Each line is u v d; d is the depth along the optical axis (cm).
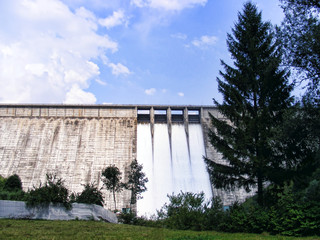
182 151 9738
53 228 2792
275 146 3428
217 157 9562
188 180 9138
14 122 9981
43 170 8931
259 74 3644
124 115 10269
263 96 3575
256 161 3253
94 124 10025
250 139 3412
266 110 3359
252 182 3588
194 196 3662
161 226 3366
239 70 3772
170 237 2467
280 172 3241
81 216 3841
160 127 10250
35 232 2495
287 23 3356
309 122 3459
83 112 10250
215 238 2406
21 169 8931
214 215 3216
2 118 10069
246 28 3866
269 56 3662
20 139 9619
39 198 3562
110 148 9519
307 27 3262
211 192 8869
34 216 3484
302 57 3281
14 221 3134
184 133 10138
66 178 8788
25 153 9294
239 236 2555
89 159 9231
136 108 10350
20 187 6519
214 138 3731
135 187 6800
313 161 3300
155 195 8744
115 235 2502
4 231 2469
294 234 2486
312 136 3434
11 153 9300
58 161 9162
